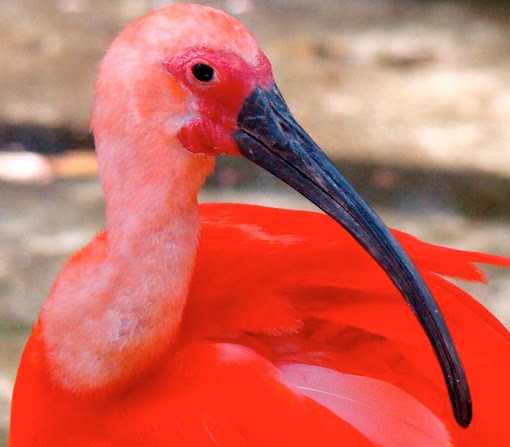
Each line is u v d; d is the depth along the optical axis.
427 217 12.49
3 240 11.64
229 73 5.25
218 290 5.79
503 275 11.39
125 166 5.30
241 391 5.29
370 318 5.69
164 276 5.36
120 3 19.48
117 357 5.39
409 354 5.71
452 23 19.56
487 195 13.04
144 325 5.38
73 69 16.48
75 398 5.49
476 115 15.59
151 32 5.25
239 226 6.16
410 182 13.30
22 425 5.75
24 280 10.90
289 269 5.83
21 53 17.00
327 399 5.43
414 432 5.26
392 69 17.25
